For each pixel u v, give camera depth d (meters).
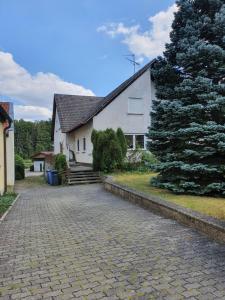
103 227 6.88
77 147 24.91
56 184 17.61
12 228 7.14
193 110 9.47
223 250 5.05
